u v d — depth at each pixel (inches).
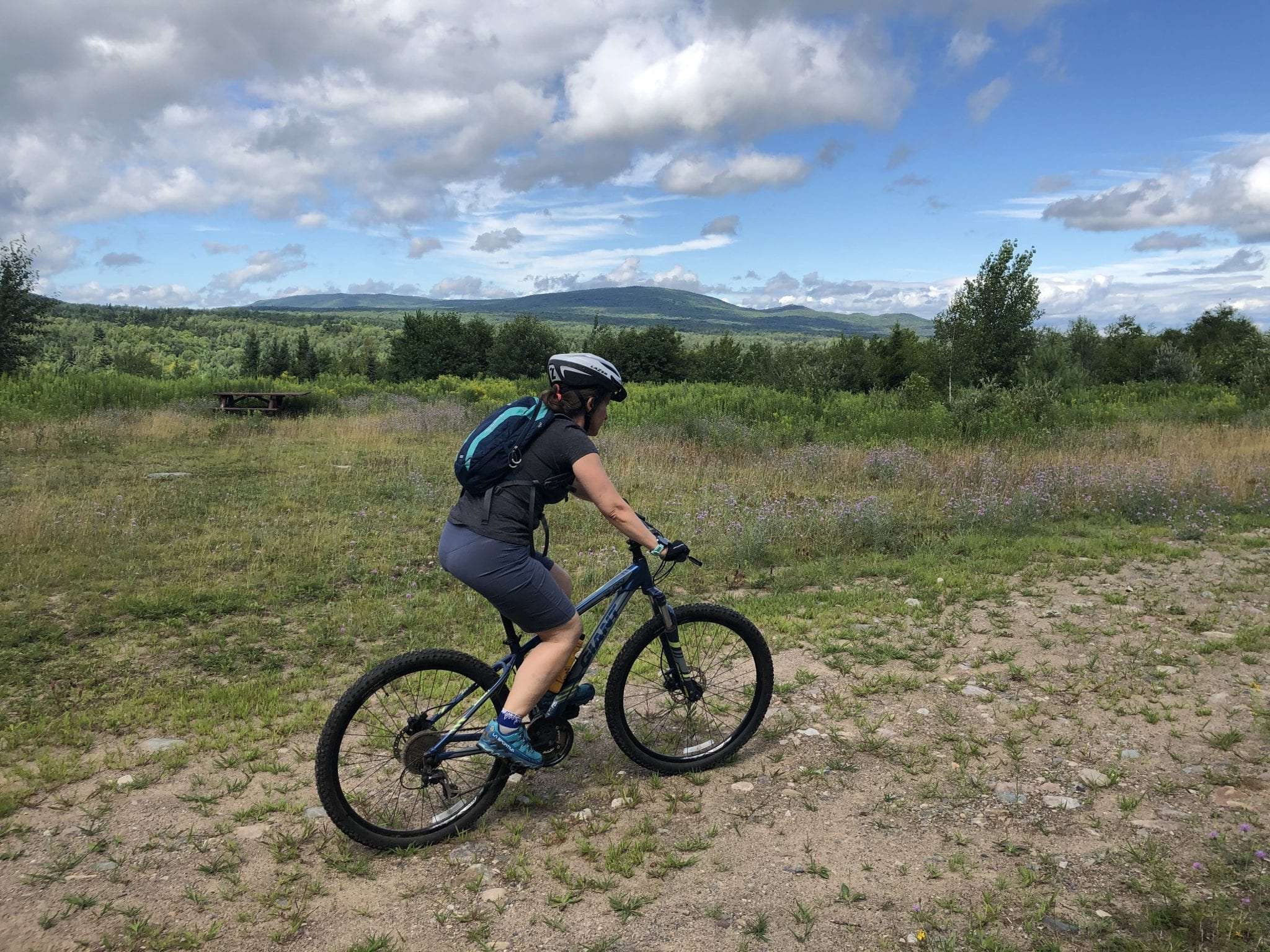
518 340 2773.1
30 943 102.7
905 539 336.5
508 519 122.3
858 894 111.1
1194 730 159.9
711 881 115.9
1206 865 114.0
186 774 151.4
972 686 185.3
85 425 677.9
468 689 133.3
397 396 1058.1
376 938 105.3
